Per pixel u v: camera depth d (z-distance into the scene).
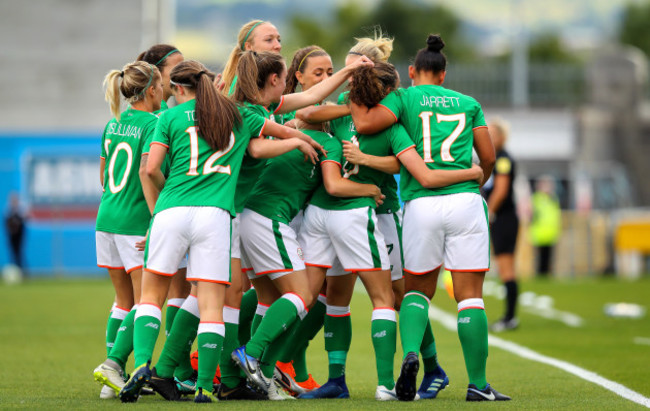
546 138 120.56
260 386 19.70
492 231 38.78
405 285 20.61
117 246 21.59
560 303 52.66
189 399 20.38
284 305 20.00
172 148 19.80
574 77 130.50
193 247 19.31
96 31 104.44
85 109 98.00
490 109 126.31
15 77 100.56
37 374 25.09
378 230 20.88
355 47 22.30
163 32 105.19
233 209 19.59
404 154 20.09
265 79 20.69
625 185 93.75
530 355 29.53
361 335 36.66
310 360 28.91
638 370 25.83
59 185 78.62
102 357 29.33
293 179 20.78
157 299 19.56
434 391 21.09
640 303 52.34
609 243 81.19
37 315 45.44
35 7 106.12
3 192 78.19
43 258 78.44
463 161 20.20
